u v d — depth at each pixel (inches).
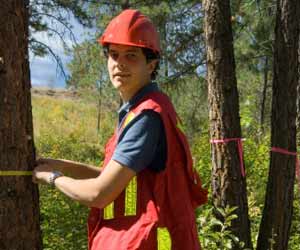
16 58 105.8
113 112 951.0
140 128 97.5
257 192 294.7
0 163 104.5
